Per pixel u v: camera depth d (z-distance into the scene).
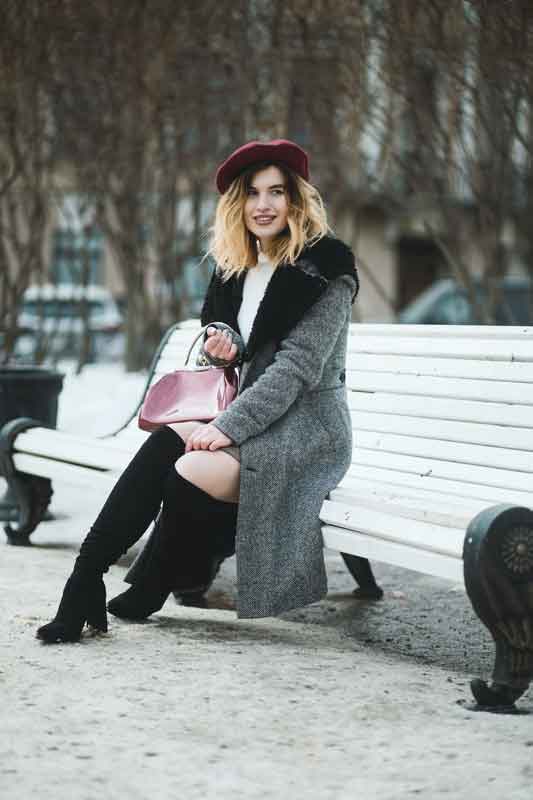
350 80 10.65
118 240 14.95
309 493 4.43
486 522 3.53
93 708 3.54
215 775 3.04
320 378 4.52
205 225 14.75
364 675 3.98
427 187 12.67
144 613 4.64
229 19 10.90
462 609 5.36
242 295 4.73
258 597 4.31
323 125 12.47
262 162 4.62
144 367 15.48
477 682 3.63
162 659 4.07
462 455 4.87
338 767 3.11
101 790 2.93
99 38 11.23
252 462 4.38
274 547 4.36
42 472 6.12
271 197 4.57
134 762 3.12
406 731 3.40
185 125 13.41
